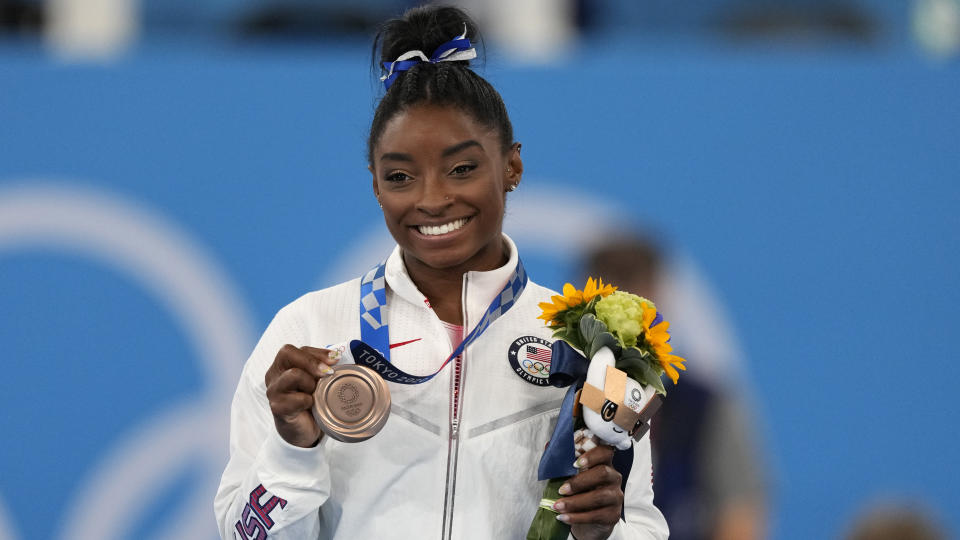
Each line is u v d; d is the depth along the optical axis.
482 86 7.60
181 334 13.88
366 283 7.89
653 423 13.24
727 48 16.89
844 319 13.92
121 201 13.88
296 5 16.56
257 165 14.01
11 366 13.76
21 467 13.73
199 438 13.87
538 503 7.57
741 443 13.53
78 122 13.87
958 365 13.87
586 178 14.03
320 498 7.11
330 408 6.86
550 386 7.73
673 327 13.77
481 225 7.38
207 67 14.00
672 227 13.97
